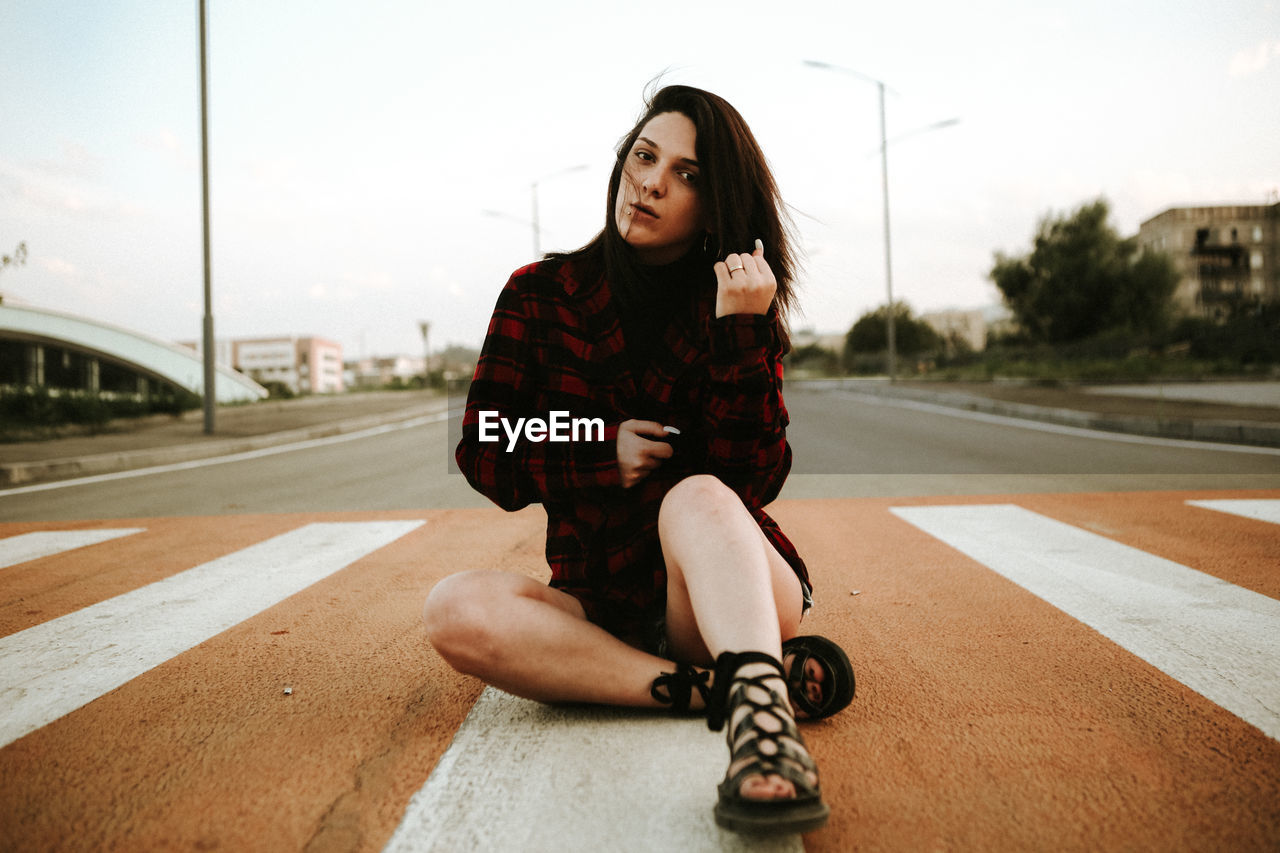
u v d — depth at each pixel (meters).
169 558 3.80
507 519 4.82
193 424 15.19
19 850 1.28
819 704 1.65
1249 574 3.02
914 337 53.53
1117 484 5.94
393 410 19.75
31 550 4.12
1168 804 1.38
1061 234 33.19
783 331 1.66
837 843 1.27
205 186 12.55
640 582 1.64
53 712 1.88
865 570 3.25
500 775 1.49
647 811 1.35
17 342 48.62
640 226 1.55
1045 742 1.63
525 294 1.65
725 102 1.60
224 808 1.41
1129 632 2.35
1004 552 3.51
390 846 1.26
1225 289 61.44
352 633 2.51
